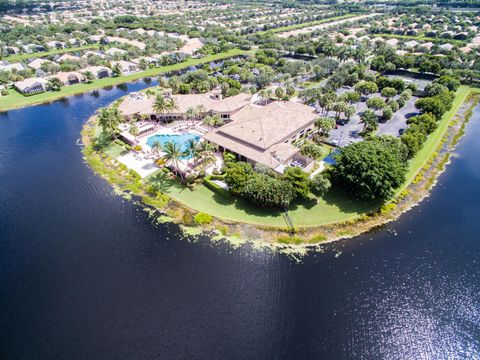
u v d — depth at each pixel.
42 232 76.62
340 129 117.94
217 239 72.56
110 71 190.88
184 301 59.09
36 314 57.81
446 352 51.59
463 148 107.62
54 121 135.38
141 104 131.88
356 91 145.50
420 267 65.75
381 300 59.16
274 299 59.22
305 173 83.94
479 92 152.00
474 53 187.12
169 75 194.12
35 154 110.50
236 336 53.25
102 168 99.94
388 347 51.97
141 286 62.34
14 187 93.19
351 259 67.44
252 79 164.75
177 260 67.75
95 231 76.31
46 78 177.38
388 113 120.38
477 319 56.41
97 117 136.38
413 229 74.94
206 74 166.00
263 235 73.12
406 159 96.44
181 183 91.06
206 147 91.44
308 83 168.75
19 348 52.59
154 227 76.81
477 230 74.88
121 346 52.12
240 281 62.81
